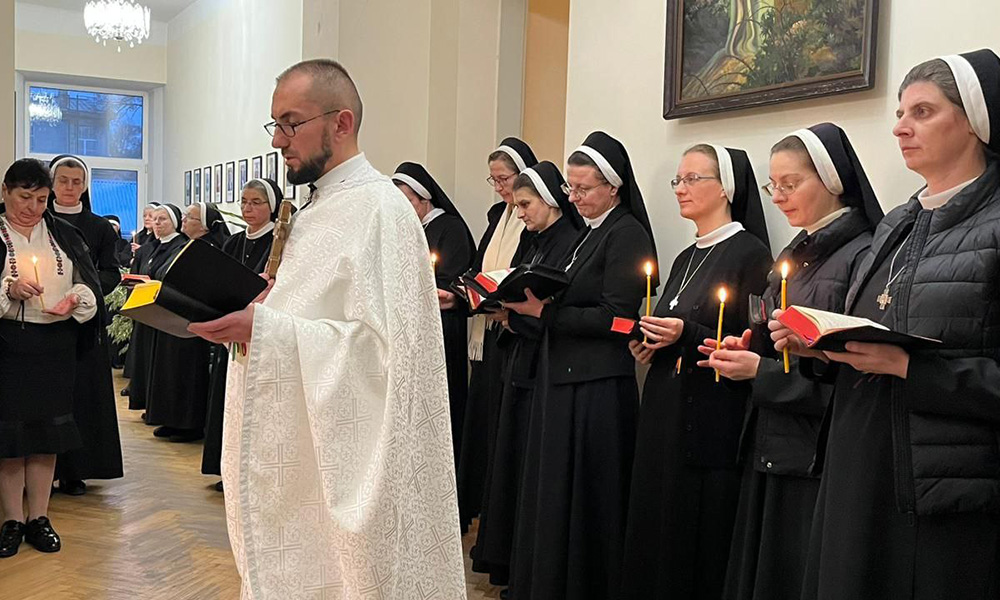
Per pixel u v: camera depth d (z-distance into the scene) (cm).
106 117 1380
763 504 238
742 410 268
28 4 1257
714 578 266
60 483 491
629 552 277
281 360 192
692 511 266
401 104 614
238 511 212
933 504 176
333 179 214
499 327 388
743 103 304
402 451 198
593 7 378
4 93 474
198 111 1190
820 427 211
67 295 393
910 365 176
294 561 198
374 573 193
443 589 217
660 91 345
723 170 281
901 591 183
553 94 584
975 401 172
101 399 483
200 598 345
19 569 373
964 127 184
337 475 193
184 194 1255
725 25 312
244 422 193
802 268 233
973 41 242
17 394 383
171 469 544
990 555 178
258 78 974
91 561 384
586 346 302
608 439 299
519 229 404
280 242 213
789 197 234
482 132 573
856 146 273
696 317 274
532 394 333
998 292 178
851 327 170
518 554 311
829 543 192
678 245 337
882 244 198
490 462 371
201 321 188
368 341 199
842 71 273
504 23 565
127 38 1055
